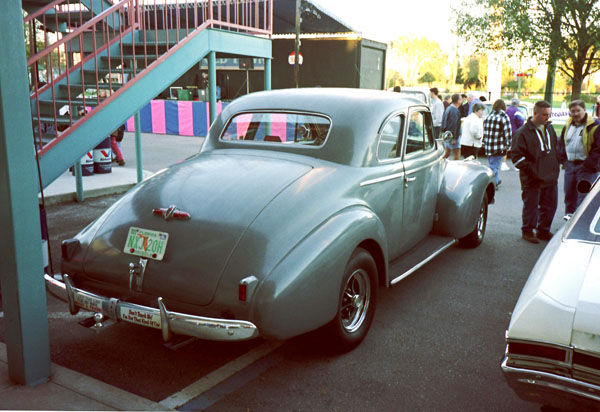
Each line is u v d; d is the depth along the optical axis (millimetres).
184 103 18406
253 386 3125
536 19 18016
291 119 3943
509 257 5715
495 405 2951
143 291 2998
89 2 7836
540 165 6039
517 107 12078
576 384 2131
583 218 2879
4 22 2543
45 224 3887
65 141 5500
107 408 2721
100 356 3455
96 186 8812
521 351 2260
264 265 2801
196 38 7383
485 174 5562
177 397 2994
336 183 3432
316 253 2949
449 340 3754
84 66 7555
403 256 4488
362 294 3600
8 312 2826
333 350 3441
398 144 4227
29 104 2684
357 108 3883
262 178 3346
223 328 2711
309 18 20078
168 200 3242
